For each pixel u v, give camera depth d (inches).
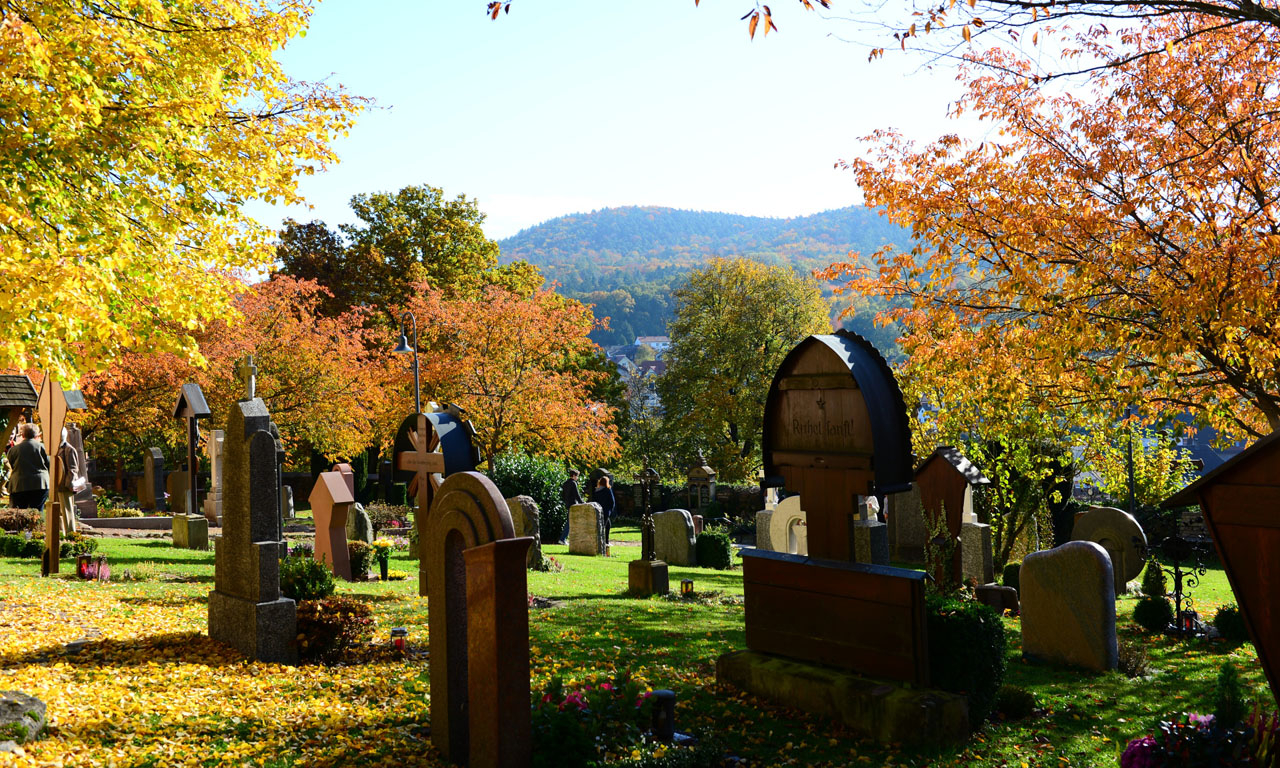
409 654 345.7
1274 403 423.8
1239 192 425.1
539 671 331.6
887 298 559.2
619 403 2048.5
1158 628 463.8
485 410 1227.9
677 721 282.7
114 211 446.0
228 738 234.7
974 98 475.5
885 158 512.1
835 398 305.4
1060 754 268.7
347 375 1230.3
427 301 1299.2
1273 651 184.1
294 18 503.2
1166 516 952.9
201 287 494.6
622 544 1002.7
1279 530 182.2
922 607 282.2
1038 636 389.4
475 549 208.7
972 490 666.2
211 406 1112.2
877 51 339.0
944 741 269.3
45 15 382.6
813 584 312.0
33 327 359.9
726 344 1795.0
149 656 313.9
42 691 257.8
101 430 1101.1
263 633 318.7
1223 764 203.9
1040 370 520.4
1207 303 380.5
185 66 462.0
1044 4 312.8
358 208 1834.4
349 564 556.7
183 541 693.9
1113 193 445.1
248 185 500.4
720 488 1437.0
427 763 222.7
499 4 313.0
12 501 694.5
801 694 297.9
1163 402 563.5
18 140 386.6
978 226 477.1
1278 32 403.2
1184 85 423.8
